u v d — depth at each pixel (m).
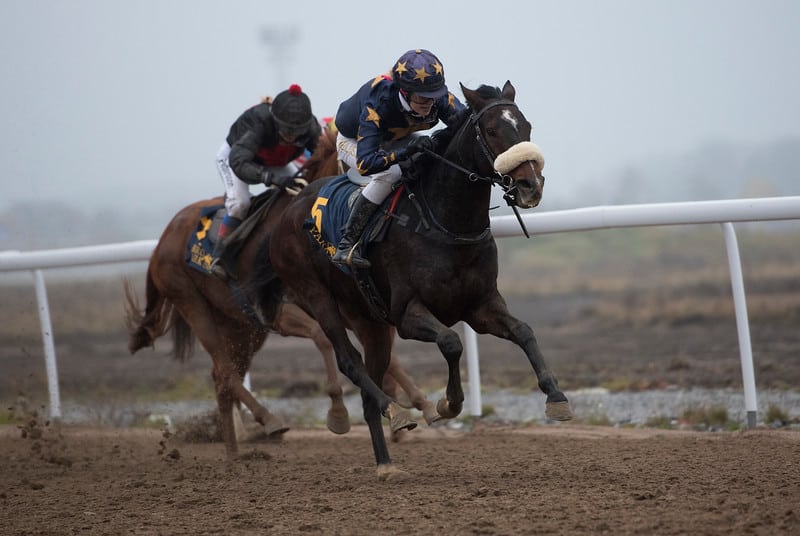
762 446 10.41
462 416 14.71
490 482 9.17
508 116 8.88
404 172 9.58
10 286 33.62
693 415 13.12
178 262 13.38
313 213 10.59
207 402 17.39
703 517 7.24
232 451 12.77
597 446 11.27
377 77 9.88
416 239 9.40
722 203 11.95
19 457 12.96
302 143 12.57
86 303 36.12
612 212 12.27
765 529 6.90
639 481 8.75
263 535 7.48
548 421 13.99
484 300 9.51
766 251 49.88
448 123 9.46
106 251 15.02
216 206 13.25
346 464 11.20
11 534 8.10
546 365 8.86
